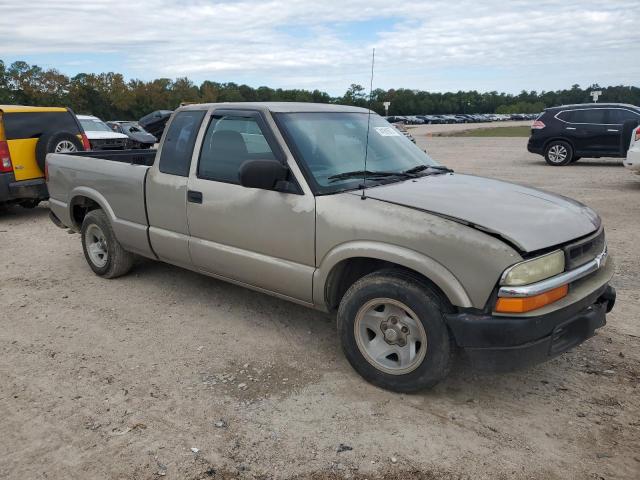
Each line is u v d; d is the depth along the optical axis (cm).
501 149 2250
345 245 345
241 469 273
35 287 554
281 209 378
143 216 495
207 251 438
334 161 390
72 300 514
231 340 423
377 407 327
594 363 377
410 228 318
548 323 297
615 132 1447
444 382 356
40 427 311
